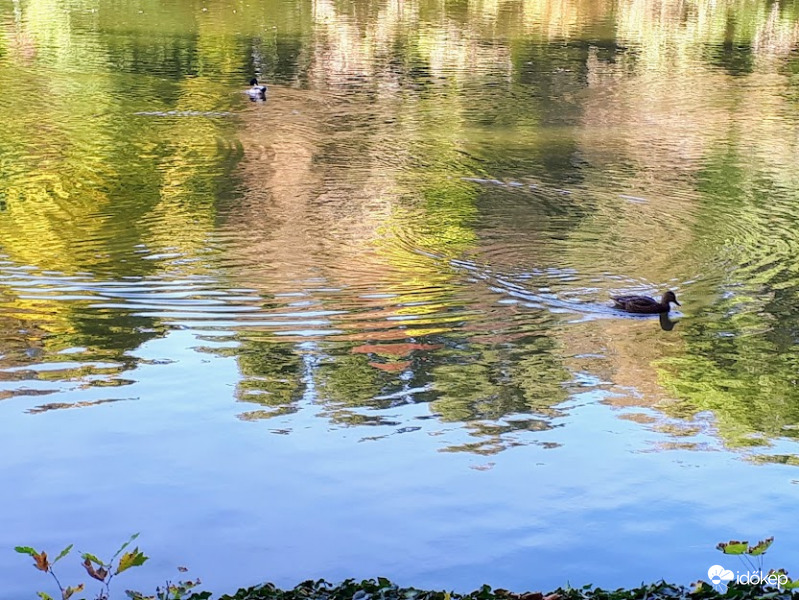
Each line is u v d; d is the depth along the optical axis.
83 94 32.88
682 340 16.61
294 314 17.20
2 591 9.64
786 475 12.22
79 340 15.97
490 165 26.38
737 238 21.50
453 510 11.31
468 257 20.03
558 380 15.05
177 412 13.70
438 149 27.72
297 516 11.17
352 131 29.45
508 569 10.16
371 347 16.05
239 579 9.96
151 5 51.12
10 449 12.58
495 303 17.95
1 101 31.67
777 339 16.64
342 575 10.05
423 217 22.22
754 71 39.94
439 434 13.22
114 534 10.77
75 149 26.78
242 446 12.80
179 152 26.77
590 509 11.34
